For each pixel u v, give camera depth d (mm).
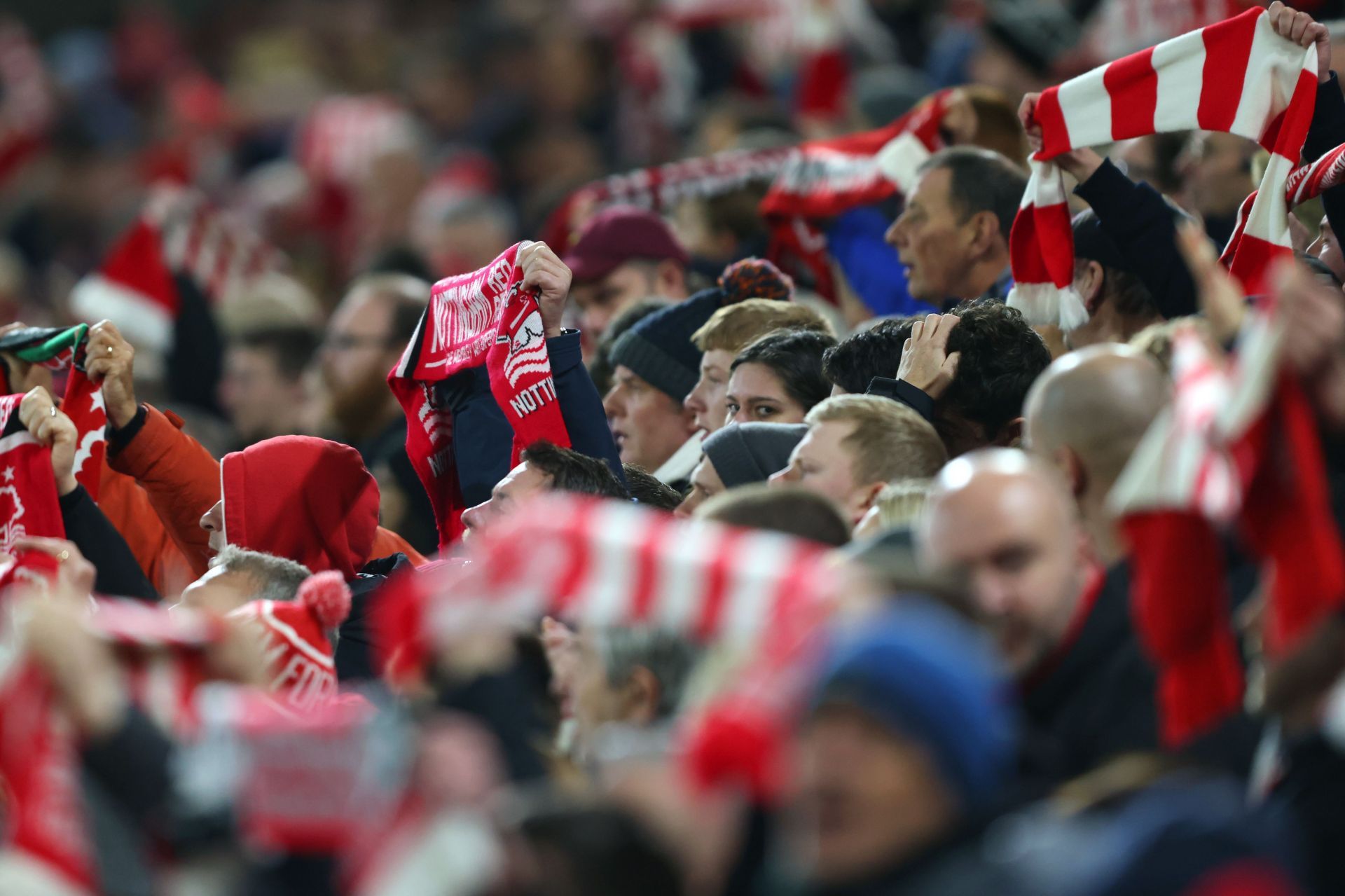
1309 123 15805
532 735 11008
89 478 17250
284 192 47219
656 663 11438
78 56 57938
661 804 9016
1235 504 9906
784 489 12086
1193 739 10250
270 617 12664
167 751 10070
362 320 24828
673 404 19234
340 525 17141
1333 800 9695
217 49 59219
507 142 45000
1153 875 8117
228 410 30922
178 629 10984
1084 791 9430
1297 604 9852
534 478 15070
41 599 10070
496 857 8789
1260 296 14562
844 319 22906
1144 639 10633
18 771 9945
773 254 23609
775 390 16672
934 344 15477
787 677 9070
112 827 10016
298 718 10406
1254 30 16109
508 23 50688
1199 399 10211
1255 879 8125
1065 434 11938
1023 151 22141
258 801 9930
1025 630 10375
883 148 22750
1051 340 16719
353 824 9828
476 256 33438
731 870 9414
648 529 10109
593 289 22297
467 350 16953
